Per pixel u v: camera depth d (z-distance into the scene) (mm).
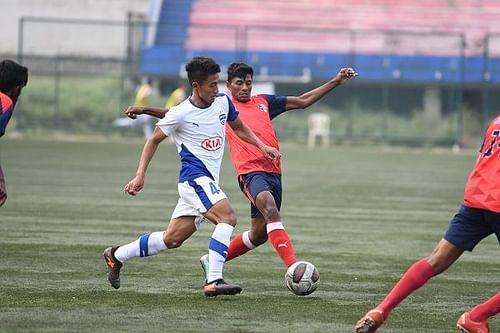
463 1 87062
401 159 59875
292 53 79000
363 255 22672
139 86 74438
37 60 76688
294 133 72875
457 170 51531
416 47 79500
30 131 73562
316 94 19094
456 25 84812
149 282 18391
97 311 15461
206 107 16531
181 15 86438
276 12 87250
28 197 33875
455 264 21625
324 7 87188
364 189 40000
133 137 74000
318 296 17250
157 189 38062
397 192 39000
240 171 18203
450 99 74188
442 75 73562
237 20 86438
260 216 18312
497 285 18875
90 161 51344
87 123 73750
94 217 28828
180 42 81938
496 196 13344
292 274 16625
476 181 13648
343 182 43125
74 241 23797
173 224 16734
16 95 15469
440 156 63938
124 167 48156
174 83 75688
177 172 46188
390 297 13625
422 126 72375
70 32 83812
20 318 14773
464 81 74375
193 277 19031
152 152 16422
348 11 86812
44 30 83938
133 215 29531
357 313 15695
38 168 46281
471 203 13555
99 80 75438
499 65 74875
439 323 15078
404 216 31047
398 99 73500
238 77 18656
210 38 83750
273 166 18281
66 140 70062
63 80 75500
